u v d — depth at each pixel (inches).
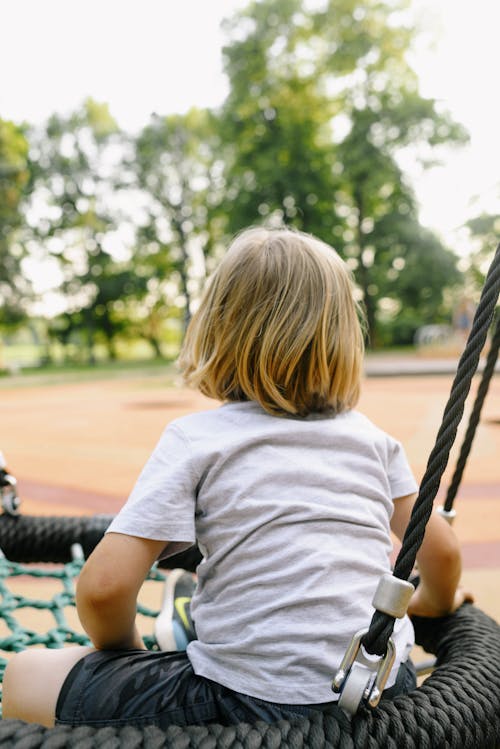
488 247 1104.8
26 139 1171.3
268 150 959.6
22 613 95.1
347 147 967.0
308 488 40.9
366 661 30.6
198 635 40.9
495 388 454.6
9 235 1052.5
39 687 39.4
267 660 37.3
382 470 44.4
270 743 30.1
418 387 490.0
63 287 1216.8
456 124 992.9
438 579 47.8
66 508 158.4
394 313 1261.1
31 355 1523.1
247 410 44.1
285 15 938.1
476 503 161.3
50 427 314.0
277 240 46.2
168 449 41.9
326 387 44.4
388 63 964.0
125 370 888.3
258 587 38.6
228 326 44.4
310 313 43.7
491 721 37.2
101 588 37.0
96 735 29.8
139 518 38.3
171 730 30.9
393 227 1027.3
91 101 1163.9
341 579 38.8
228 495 40.1
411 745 32.6
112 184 1188.5
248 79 956.6
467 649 45.3
